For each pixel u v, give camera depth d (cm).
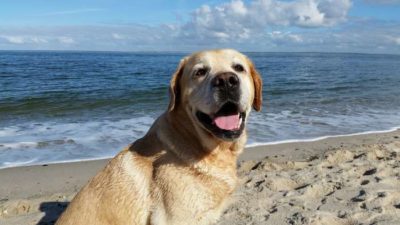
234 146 67
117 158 68
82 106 253
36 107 247
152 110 242
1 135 174
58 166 136
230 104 63
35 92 314
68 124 199
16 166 135
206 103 61
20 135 175
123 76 491
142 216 64
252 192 106
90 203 65
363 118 232
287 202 98
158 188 64
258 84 74
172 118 66
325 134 188
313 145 166
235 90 62
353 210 92
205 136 63
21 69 600
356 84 442
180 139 64
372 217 89
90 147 158
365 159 134
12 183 121
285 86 407
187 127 65
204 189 64
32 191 115
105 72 563
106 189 65
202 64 65
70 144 161
